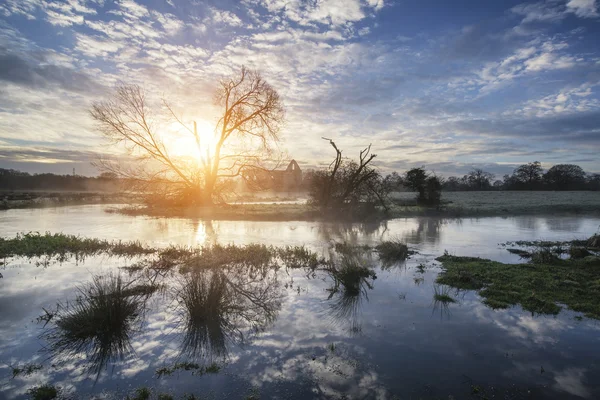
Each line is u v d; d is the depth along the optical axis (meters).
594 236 13.03
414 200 37.50
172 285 7.73
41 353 4.84
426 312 6.30
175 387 4.07
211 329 5.60
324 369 4.45
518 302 6.79
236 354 4.83
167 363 4.61
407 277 8.59
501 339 5.27
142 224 19.06
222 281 7.49
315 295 7.21
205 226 18.31
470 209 28.58
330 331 5.52
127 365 4.55
